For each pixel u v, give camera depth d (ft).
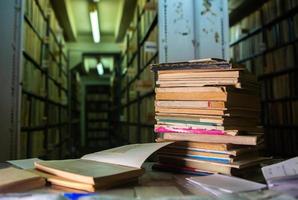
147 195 2.31
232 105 3.17
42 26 11.07
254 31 11.63
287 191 2.39
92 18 15.89
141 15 12.36
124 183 2.62
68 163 3.00
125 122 18.66
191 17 6.70
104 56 23.79
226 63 3.14
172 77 3.45
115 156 3.14
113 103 28.25
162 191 2.44
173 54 6.59
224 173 3.02
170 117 3.44
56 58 14.99
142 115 12.26
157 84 3.56
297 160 2.94
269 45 10.71
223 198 2.22
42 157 11.03
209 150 3.13
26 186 2.45
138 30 13.21
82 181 2.41
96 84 33.37
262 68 11.21
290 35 9.55
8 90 7.16
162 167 3.40
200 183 2.62
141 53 12.42
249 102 3.43
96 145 30.86
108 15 18.20
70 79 21.47
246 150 3.21
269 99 10.87
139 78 12.82
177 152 3.31
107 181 2.45
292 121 9.61
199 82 3.27
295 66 9.34
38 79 10.49
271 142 10.72
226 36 6.72
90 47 21.44
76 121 26.03
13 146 7.07
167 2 6.71
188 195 2.30
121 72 22.04
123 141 19.26
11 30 7.29
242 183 2.61
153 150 3.11
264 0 11.19
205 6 6.73
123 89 20.76
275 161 3.54
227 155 3.01
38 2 10.07
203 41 6.66
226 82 3.16
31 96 9.39
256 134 3.31
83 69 29.35
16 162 3.63
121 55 21.90
